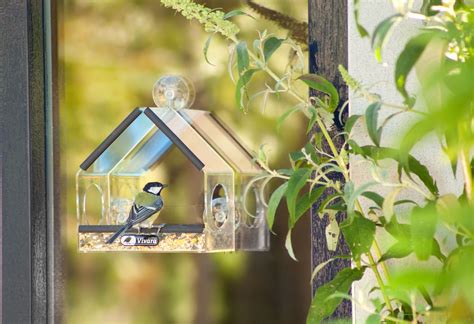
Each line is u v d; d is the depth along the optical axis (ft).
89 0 17.95
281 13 17.08
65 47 17.57
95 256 17.89
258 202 17.43
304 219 17.33
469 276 6.38
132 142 16.94
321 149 13.64
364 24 14.67
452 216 7.01
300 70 15.26
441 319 13.14
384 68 14.52
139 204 16.40
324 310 12.59
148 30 18.43
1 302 16.48
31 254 16.40
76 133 17.74
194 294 18.29
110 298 18.12
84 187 16.94
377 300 12.92
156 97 17.12
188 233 16.44
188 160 16.81
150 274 18.35
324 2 15.02
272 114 17.48
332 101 13.48
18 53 16.39
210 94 17.88
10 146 16.42
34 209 16.49
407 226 12.59
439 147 14.12
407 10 10.14
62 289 17.30
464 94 6.25
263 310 17.67
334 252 14.83
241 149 17.46
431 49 9.61
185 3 13.97
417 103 14.14
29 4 16.44
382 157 12.46
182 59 18.20
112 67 18.54
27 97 16.39
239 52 13.58
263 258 17.53
